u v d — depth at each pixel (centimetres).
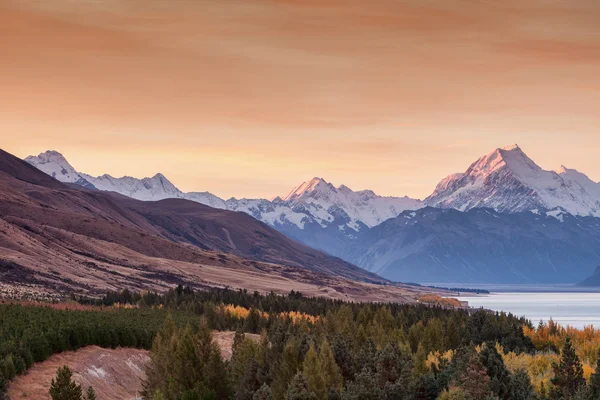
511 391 7819
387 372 8600
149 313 15875
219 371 9556
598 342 11900
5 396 8488
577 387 7862
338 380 9062
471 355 8006
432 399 8431
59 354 10769
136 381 11462
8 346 9600
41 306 14225
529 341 12544
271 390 8550
